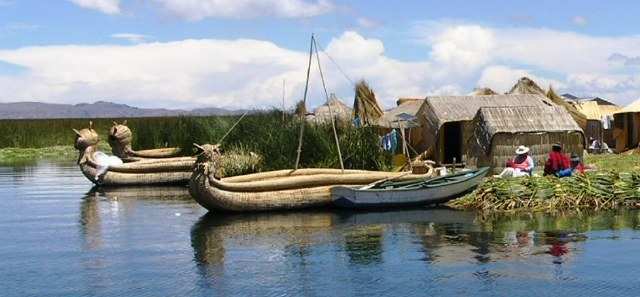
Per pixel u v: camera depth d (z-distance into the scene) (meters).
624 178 17.09
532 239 12.80
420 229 14.03
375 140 21.00
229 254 12.13
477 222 14.69
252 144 23.52
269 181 16.73
